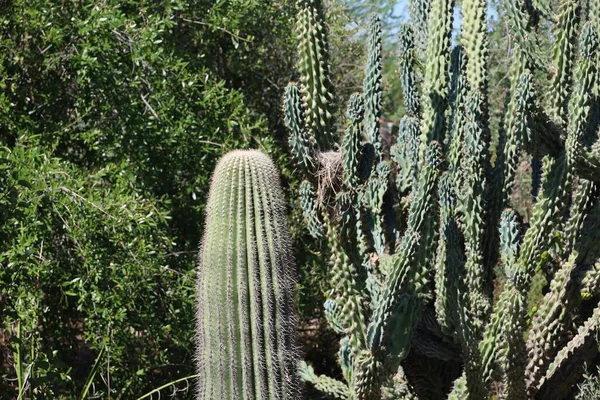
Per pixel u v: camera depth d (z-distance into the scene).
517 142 5.47
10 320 5.65
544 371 5.73
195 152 7.14
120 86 6.88
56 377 5.37
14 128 6.64
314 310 8.38
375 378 5.03
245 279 4.05
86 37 6.83
